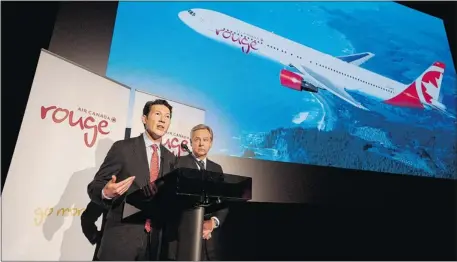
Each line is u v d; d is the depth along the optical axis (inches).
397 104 169.2
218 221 104.3
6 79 103.0
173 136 106.2
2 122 98.0
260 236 111.6
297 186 126.3
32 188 82.7
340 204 130.0
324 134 140.4
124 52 123.0
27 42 110.3
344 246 122.6
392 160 148.0
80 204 88.5
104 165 93.4
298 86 146.4
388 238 131.0
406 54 190.5
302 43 161.2
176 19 138.1
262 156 125.4
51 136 87.9
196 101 124.9
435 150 161.6
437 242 138.0
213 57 136.4
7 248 77.0
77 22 119.8
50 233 83.3
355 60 171.3
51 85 90.4
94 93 98.1
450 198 150.4
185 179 62.8
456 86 195.3
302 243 117.0
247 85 136.3
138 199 79.7
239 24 150.4
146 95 105.9
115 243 86.4
